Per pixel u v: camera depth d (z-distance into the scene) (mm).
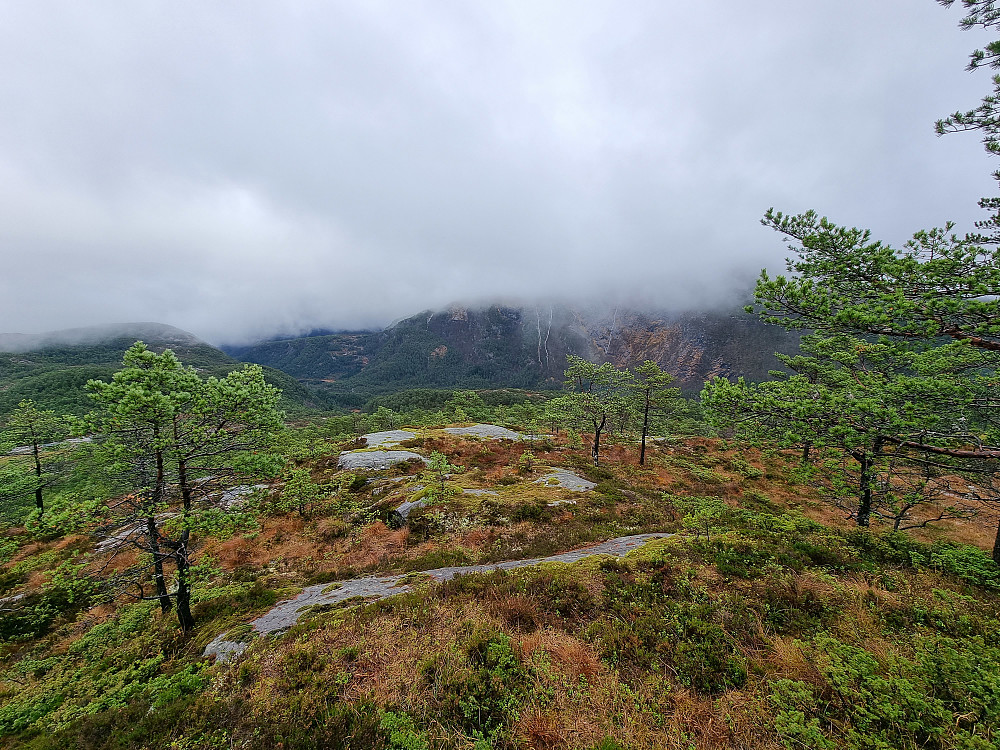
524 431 50688
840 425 9734
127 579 12469
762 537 11320
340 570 15773
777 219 10219
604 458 37312
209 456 12758
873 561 9648
